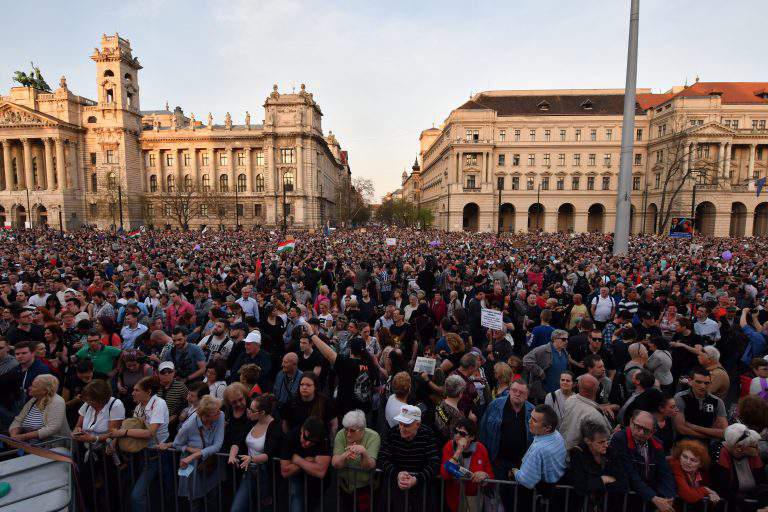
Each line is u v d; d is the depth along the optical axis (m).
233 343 8.73
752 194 67.12
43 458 4.20
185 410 6.09
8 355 6.64
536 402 7.51
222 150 87.00
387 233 60.25
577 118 77.62
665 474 4.52
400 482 4.56
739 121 69.50
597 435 4.41
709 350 6.53
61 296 12.21
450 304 12.36
